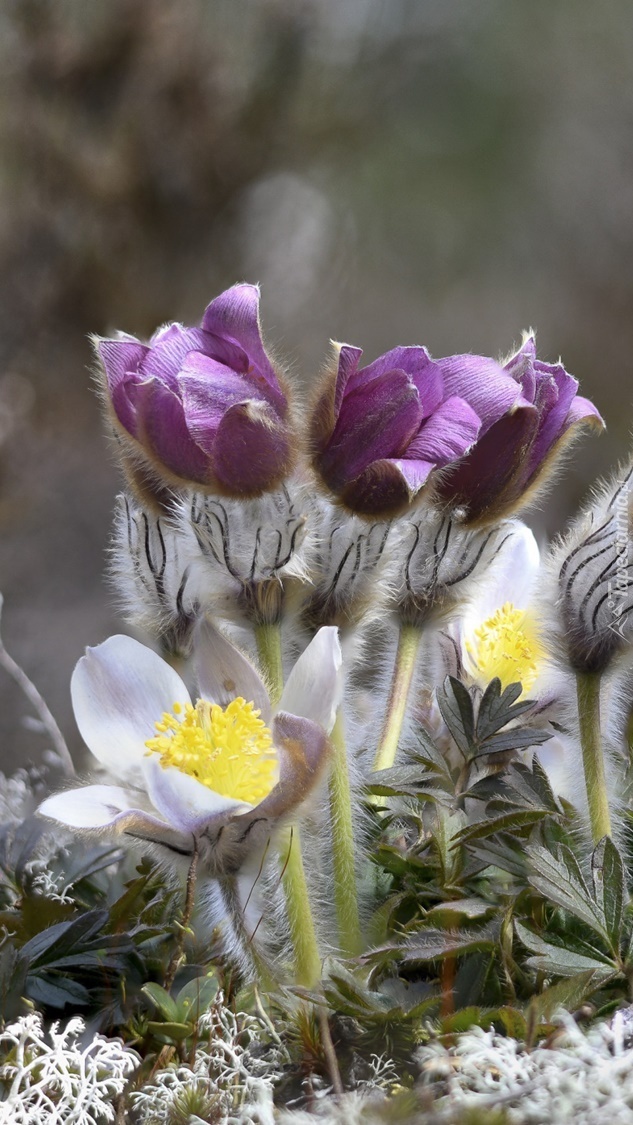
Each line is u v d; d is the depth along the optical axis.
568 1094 0.57
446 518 0.63
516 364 0.63
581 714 0.63
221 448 0.61
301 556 0.63
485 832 0.61
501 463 0.63
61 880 0.64
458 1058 0.58
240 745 0.62
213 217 1.67
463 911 0.60
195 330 0.62
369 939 0.62
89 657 0.63
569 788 0.65
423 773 0.63
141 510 0.64
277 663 0.63
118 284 1.61
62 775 0.72
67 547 1.40
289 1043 0.61
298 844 0.61
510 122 2.48
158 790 0.60
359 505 0.62
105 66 1.60
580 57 2.54
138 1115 0.60
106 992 0.61
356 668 0.67
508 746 0.63
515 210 2.43
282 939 0.63
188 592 0.65
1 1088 0.60
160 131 1.62
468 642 0.67
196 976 0.61
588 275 2.35
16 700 1.19
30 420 1.49
